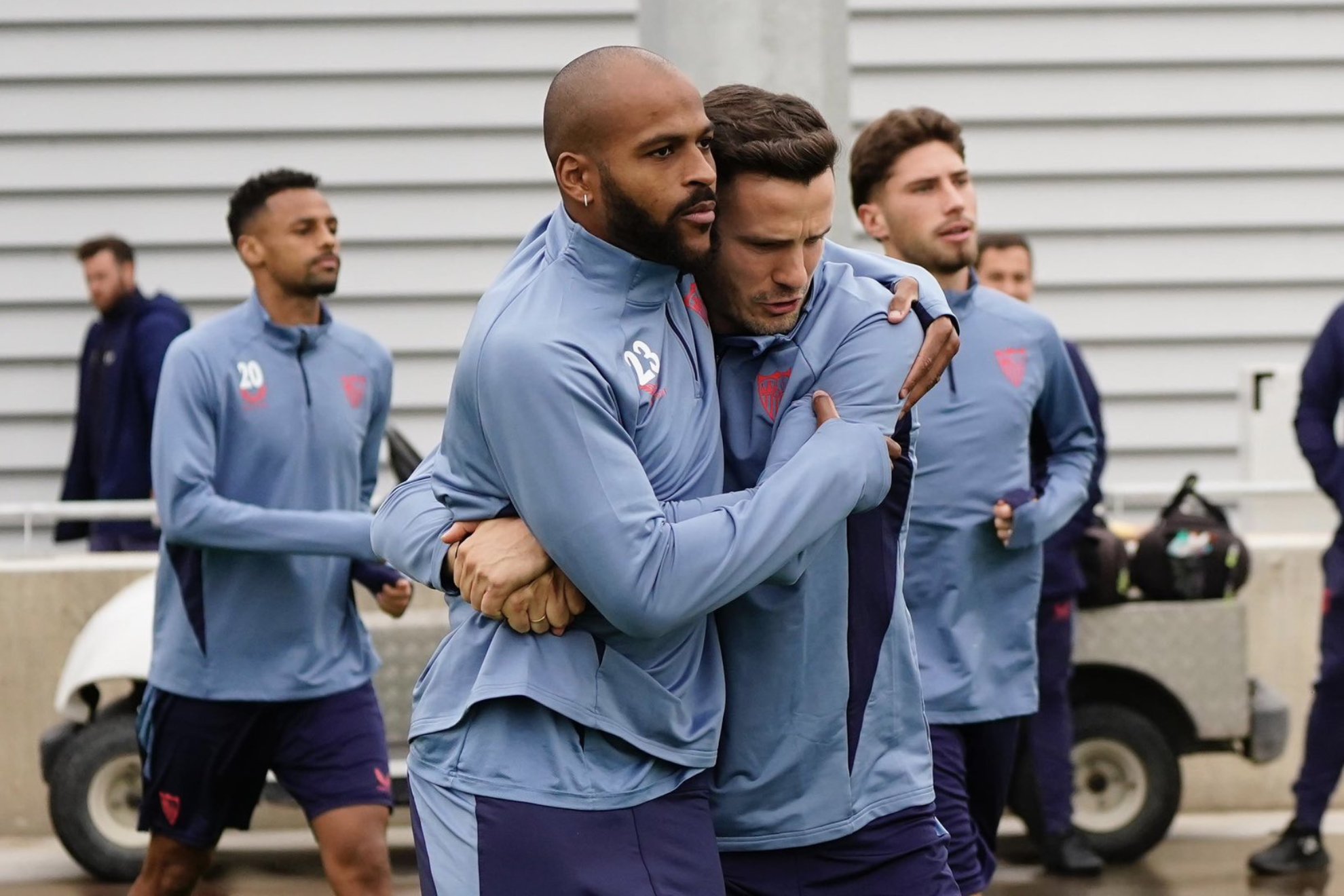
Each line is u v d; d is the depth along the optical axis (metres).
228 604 6.58
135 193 13.77
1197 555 9.21
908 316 4.29
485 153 13.78
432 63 13.76
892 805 4.46
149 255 13.77
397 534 4.27
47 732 9.17
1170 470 13.88
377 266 13.78
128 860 9.09
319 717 6.63
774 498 3.86
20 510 10.15
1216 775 10.50
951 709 6.02
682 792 4.10
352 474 6.97
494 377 3.78
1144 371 13.88
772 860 4.41
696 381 4.05
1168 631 9.23
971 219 6.28
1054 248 13.87
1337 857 9.41
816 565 4.23
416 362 13.79
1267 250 13.89
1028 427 6.25
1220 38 13.82
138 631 8.91
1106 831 9.21
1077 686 9.38
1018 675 6.18
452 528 4.07
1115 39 13.80
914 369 4.23
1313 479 10.23
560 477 3.74
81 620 9.99
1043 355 6.34
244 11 13.72
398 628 9.04
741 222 4.00
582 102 3.79
